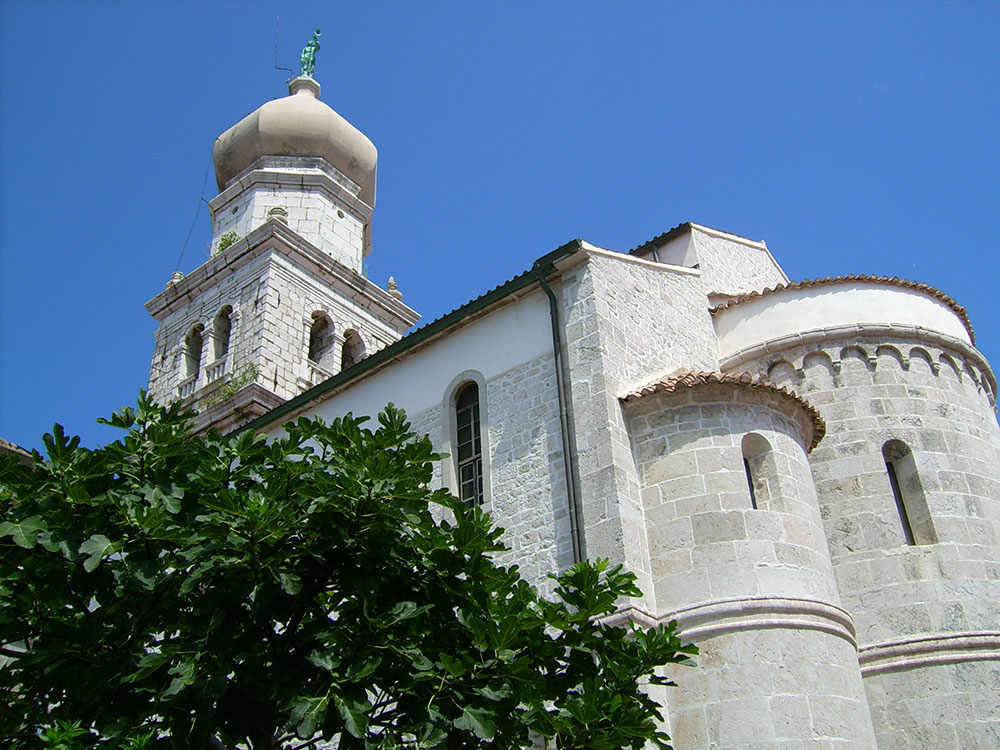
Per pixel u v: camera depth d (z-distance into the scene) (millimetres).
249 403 32344
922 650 19578
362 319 40406
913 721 19109
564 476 19484
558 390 20422
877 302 23750
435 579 12750
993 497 21938
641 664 12703
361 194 45438
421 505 12789
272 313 36469
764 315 24344
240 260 38531
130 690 11680
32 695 11945
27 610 12039
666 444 19234
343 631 11531
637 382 20766
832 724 16734
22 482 12320
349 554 12305
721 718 16594
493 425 21344
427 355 23734
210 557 11703
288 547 12195
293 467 13039
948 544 20672
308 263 38906
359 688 11219
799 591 17859
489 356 22297
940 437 22109
